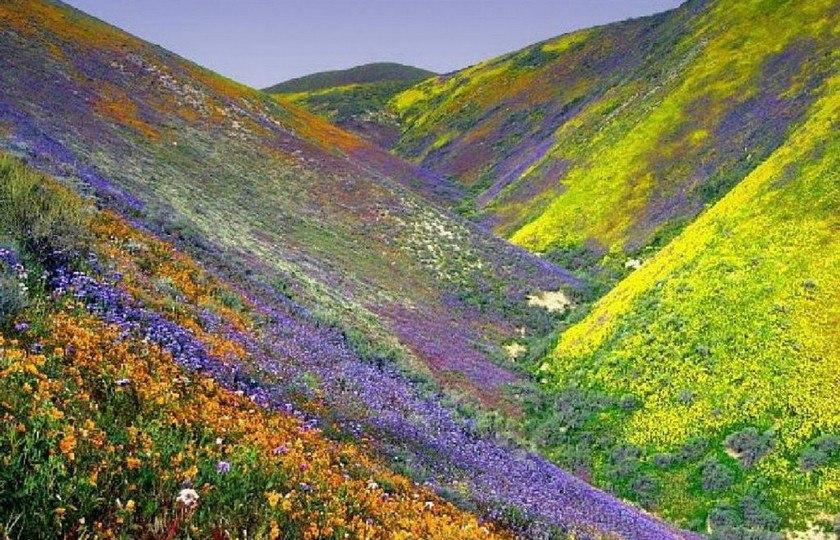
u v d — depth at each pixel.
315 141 66.69
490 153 116.38
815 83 58.81
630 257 55.59
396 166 90.44
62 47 50.72
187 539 4.35
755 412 25.86
